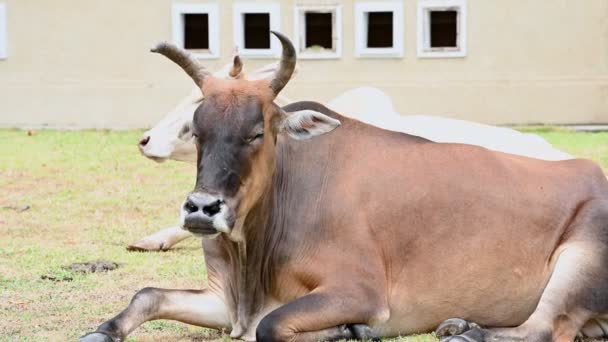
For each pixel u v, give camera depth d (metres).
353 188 8.98
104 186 17.66
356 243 8.78
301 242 8.89
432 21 26.89
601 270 8.86
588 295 8.83
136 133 24.88
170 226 14.55
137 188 17.48
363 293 8.57
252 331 8.97
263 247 8.90
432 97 25.44
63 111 26.41
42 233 14.00
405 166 9.15
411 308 8.96
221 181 8.18
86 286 11.01
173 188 17.50
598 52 25.09
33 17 26.39
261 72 12.53
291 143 9.16
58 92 26.39
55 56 26.41
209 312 9.10
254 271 8.90
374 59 25.55
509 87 25.27
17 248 12.96
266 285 8.99
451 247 8.95
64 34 26.34
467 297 9.01
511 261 9.02
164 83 26.11
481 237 8.98
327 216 8.90
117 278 11.41
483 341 8.49
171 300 8.95
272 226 8.94
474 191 9.10
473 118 25.36
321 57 25.62
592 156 19.55
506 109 25.30
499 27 25.20
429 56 25.41
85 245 13.22
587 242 8.95
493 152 9.47
